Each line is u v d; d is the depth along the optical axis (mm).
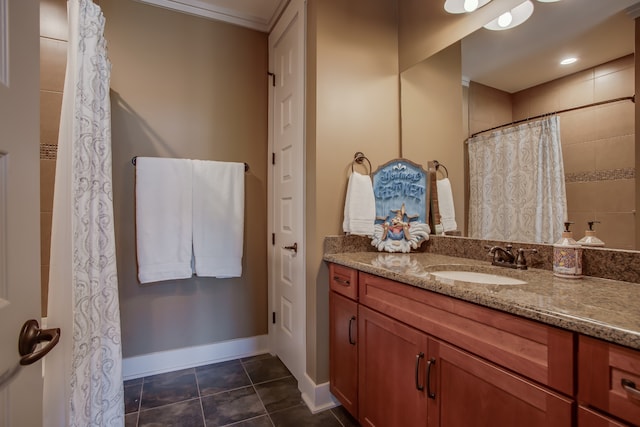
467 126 1592
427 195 1781
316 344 1684
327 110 1703
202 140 2197
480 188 1528
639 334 579
